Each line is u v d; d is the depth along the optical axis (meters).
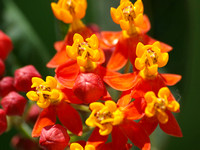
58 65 0.15
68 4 0.16
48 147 0.14
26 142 0.16
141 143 0.14
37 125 0.15
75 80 0.14
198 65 0.16
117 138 0.14
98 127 0.14
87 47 0.15
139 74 0.15
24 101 0.16
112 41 0.16
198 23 0.16
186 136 0.16
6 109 0.15
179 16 0.16
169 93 0.14
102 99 0.14
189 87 0.16
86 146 0.14
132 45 0.15
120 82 0.15
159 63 0.15
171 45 0.16
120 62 0.15
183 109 0.16
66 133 0.14
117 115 0.14
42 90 0.14
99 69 0.15
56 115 0.15
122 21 0.15
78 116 0.15
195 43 0.16
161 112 0.14
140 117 0.14
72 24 0.16
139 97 0.14
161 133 0.16
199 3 0.16
